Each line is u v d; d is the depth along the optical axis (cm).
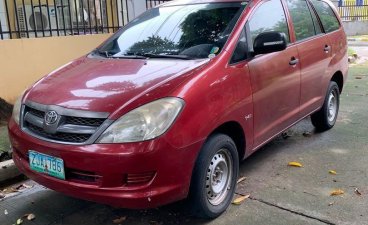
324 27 528
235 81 347
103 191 288
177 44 386
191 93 306
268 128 405
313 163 451
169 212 358
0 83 606
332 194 377
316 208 354
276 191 388
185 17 416
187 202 327
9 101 618
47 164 309
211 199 340
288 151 489
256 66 375
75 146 291
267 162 457
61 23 753
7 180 432
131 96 299
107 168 283
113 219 353
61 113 304
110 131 285
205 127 311
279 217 343
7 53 609
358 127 571
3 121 584
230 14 394
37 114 326
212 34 378
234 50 359
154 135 284
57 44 664
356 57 1210
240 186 400
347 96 756
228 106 336
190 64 340
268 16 420
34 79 642
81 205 378
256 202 368
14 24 719
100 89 315
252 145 382
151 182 288
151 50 390
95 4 748
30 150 319
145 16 457
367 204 359
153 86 307
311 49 475
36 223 350
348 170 430
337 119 612
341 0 2008
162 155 286
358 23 2006
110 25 802
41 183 324
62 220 354
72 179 301
